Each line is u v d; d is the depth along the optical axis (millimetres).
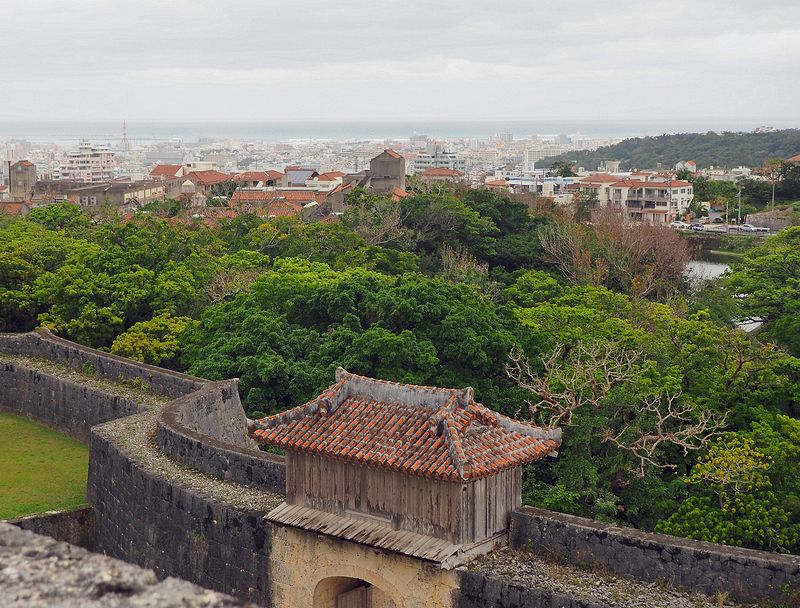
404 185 162500
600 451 41906
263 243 78938
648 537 22141
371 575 23844
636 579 22109
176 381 39656
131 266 59438
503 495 23766
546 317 56594
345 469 24391
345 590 25484
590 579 22234
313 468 24938
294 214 111125
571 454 40875
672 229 115375
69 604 10250
